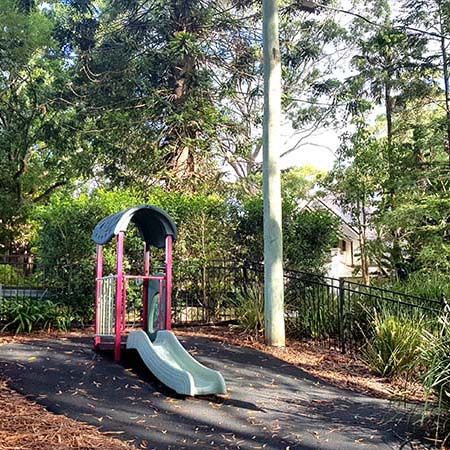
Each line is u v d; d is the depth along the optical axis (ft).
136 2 48.16
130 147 46.52
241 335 25.13
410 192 43.34
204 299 29.53
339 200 49.11
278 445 12.31
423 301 25.05
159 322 20.90
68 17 51.80
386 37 48.26
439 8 46.42
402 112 52.49
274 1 25.04
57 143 52.60
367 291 27.96
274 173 24.34
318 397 16.55
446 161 42.68
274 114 24.59
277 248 23.95
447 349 13.12
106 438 12.19
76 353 19.26
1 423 12.44
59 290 26.89
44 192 63.77
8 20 59.06
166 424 13.38
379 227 43.65
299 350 23.35
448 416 12.84
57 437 11.89
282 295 23.89
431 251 38.42
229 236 31.76
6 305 25.26
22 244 59.93
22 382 15.90
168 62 46.73
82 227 27.17
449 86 47.50
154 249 28.17
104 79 49.06
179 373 15.69
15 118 59.62
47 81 60.49
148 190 42.73
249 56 50.08
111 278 19.57
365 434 13.08
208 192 45.93
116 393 15.48
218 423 13.62
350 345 24.08
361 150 45.68
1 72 59.41
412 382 18.35
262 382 17.79
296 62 51.88
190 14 46.65
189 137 46.09
